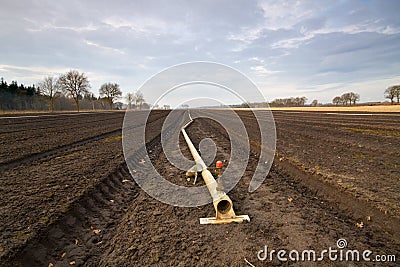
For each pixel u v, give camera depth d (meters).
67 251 3.58
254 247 3.56
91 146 10.64
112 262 3.37
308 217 4.46
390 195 4.80
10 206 4.41
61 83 55.59
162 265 3.25
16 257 3.11
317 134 13.23
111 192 5.80
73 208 4.44
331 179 5.78
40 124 21.02
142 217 4.60
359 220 4.34
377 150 8.73
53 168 6.95
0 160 7.55
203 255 3.41
